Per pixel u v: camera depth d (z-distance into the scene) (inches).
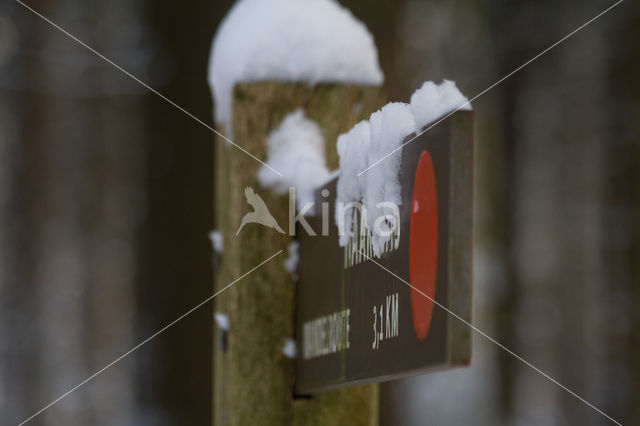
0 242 302.4
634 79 271.1
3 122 298.5
